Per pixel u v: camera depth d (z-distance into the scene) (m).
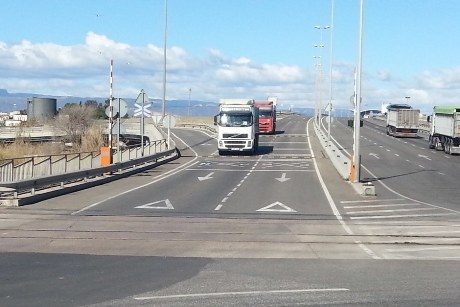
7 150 51.62
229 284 10.09
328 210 21.28
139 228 16.47
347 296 9.32
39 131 73.56
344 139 73.19
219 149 51.34
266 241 14.86
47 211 19.48
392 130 80.62
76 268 11.30
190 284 10.06
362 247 14.30
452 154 53.94
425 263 12.37
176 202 22.50
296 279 10.57
